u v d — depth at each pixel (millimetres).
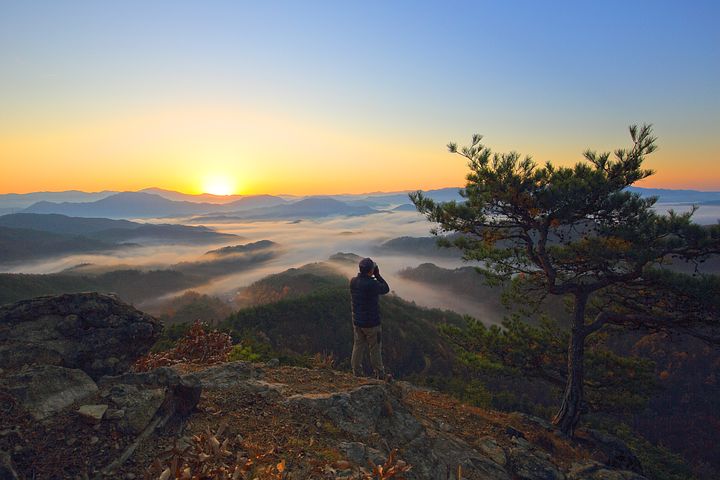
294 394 5902
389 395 6828
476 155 9852
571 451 8586
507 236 10867
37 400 3789
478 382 12891
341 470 4305
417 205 10758
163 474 3328
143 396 4215
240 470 3650
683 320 9570
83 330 4836
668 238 8727
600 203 9289
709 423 66062
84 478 3213
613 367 12227
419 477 5199
